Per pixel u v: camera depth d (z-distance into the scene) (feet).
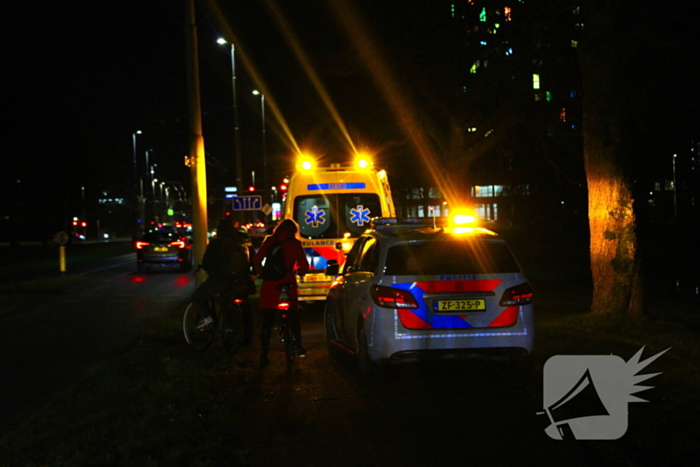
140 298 58.59
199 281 46.44
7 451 17.40
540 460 15.98
